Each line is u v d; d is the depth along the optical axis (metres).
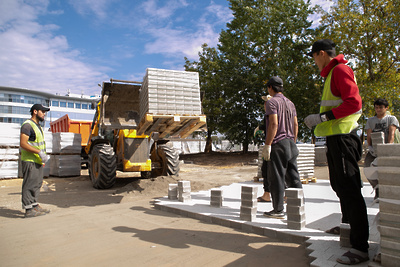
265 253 2.91
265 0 20.84
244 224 3.71
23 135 4.88
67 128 14.09
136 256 2.93
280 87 4.28
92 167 8.48
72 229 4.03
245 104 23.20
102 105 7.82
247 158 20.72
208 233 3.63
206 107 23.41
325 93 2.79
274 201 4.01
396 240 2.17
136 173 12.65
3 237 3.78
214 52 25.53
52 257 2.99
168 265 2.68
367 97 16.77
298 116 19.11
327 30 18.55
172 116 5.93
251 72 22.03
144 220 4.39
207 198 5.74
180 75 6.29
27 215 4.93
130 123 8.27
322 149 14.40
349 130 2.59
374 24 16.95
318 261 2.50
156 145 9.27
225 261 2.73
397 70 18.34
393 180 2.20
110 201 6.20
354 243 2.49
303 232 3.29
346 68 2.62
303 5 20.17
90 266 2.72
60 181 10.24
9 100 80.94
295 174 4.22
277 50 20.00
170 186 5.65
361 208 2.50
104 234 3.73
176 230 3.79
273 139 3.96
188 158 23.59
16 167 10.64
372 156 5.00
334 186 2.83
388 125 4.87
